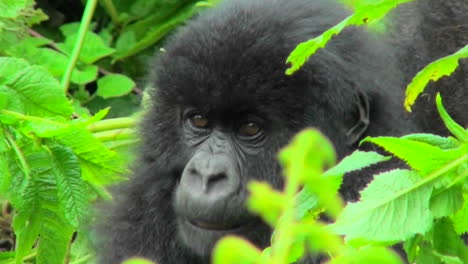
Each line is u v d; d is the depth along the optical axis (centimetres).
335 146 916
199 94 906
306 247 865
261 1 948
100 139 1101
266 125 909
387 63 1042
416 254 593
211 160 902
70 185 887
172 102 945
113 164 939
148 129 989
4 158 898
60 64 1366
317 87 897
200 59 901
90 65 1392
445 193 568
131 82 1400
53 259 911
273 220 385
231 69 886
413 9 1245
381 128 953
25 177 895
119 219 1013
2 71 914
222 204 884
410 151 567
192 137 943
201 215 883
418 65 1175
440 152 562
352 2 1224
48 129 888
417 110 1144
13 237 1208
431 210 569
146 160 996
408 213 557
